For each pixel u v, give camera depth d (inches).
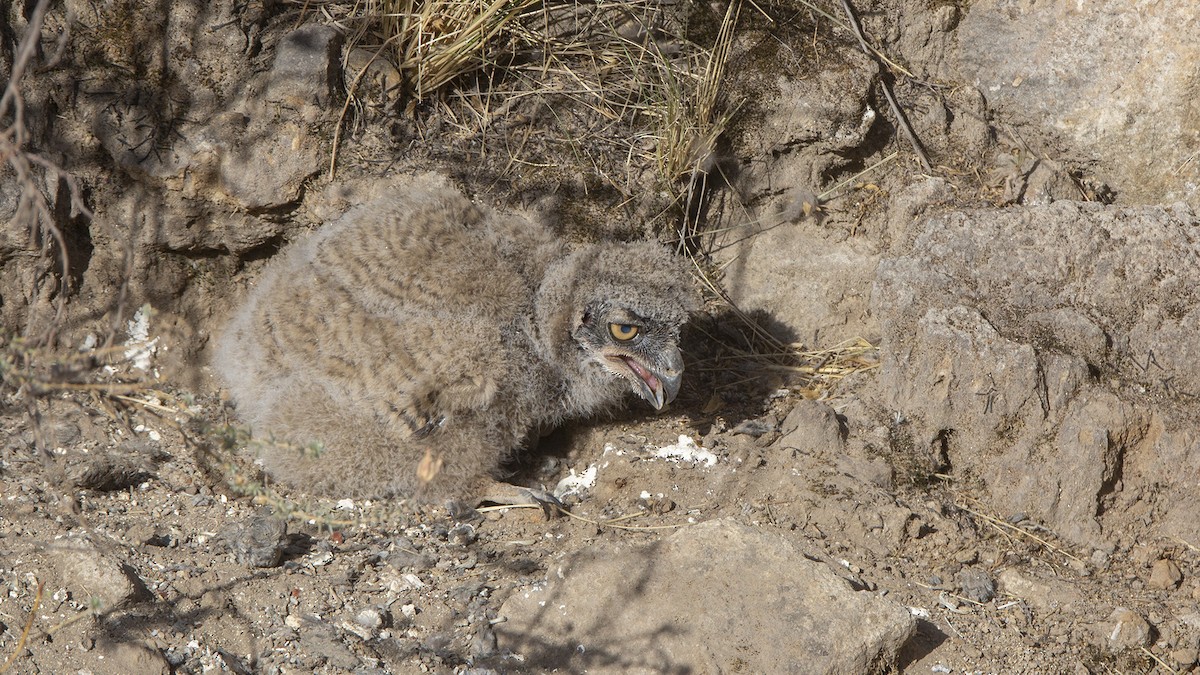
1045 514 280.8
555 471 302.4
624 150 340.2
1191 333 287.1
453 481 281.7
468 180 326.6
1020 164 351.6
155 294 323.6
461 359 278.2
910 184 350.3
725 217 358.3
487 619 241.0
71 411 291.7
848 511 275.1
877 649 233.0
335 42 323.3
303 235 324.2
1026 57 353.4
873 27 361.7
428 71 330.6
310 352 281.1
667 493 287.1
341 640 231.0
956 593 262.1
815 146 350.9
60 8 307.4
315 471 278.2
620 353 295.7
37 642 215.6
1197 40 336.2
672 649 233.0
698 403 324.2
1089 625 254.1
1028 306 298.8
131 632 223.1
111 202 312.0
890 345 301.0
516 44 347.6
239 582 242.2
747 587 242.2
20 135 192.5
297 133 316.5
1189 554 272.2
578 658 233.6
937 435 293.9
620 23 354.0
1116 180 353.4
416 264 286.4
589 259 296.2
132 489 270.1
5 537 240.7
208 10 315.6
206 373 324.2
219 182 313.0
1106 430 273.3
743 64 349.7
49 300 310.3
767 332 350.9
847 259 350.9
